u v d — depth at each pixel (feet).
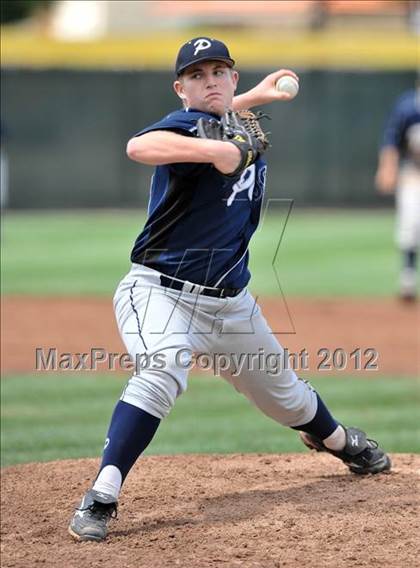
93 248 207.62
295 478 60.75
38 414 88.94
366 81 272.31
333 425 58.44
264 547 49.29
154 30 435.53
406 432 81.05
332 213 271.69
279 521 52.70
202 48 49.88
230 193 50.85
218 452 73.51
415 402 93.35
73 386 100.32
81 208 280.51
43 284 164.35
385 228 241.35
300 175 276.41
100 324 129.80
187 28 422.00
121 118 277.23
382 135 273.54
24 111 277.44
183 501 56.90
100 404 92.89
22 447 77.00
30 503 58.49
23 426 84.38
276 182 277.23
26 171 279.69
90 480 62.54
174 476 61.93
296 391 55.98
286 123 274.77
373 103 272.51
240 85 273.54
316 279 171.01
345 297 153.58
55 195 279.90
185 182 50.08
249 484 59.88
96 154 278.87
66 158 279.08
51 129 278.26
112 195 279.90
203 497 57.52
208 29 405.80
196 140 47.55
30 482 62.59
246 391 55.93
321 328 128.36
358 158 274.98
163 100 276.00
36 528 54.03
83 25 506.48
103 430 82.84
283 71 56.54
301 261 191.62
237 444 77.41
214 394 98.84
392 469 62.39
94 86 276.82
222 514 54.29
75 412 89.71
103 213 273.13
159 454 71.82
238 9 428.97
